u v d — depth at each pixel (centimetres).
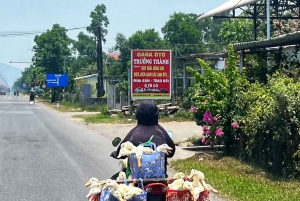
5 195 968
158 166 593
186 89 3238
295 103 1039
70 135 2141
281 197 877
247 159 1266
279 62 1661
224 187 989
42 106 5575
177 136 2025
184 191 571
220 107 1362
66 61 9056
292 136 1042
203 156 1423
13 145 1756
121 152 599
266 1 2138
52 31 8950
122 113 3112
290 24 2830
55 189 1025
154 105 639
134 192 555
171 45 7000
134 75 2572
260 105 1184
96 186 589
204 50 6475
